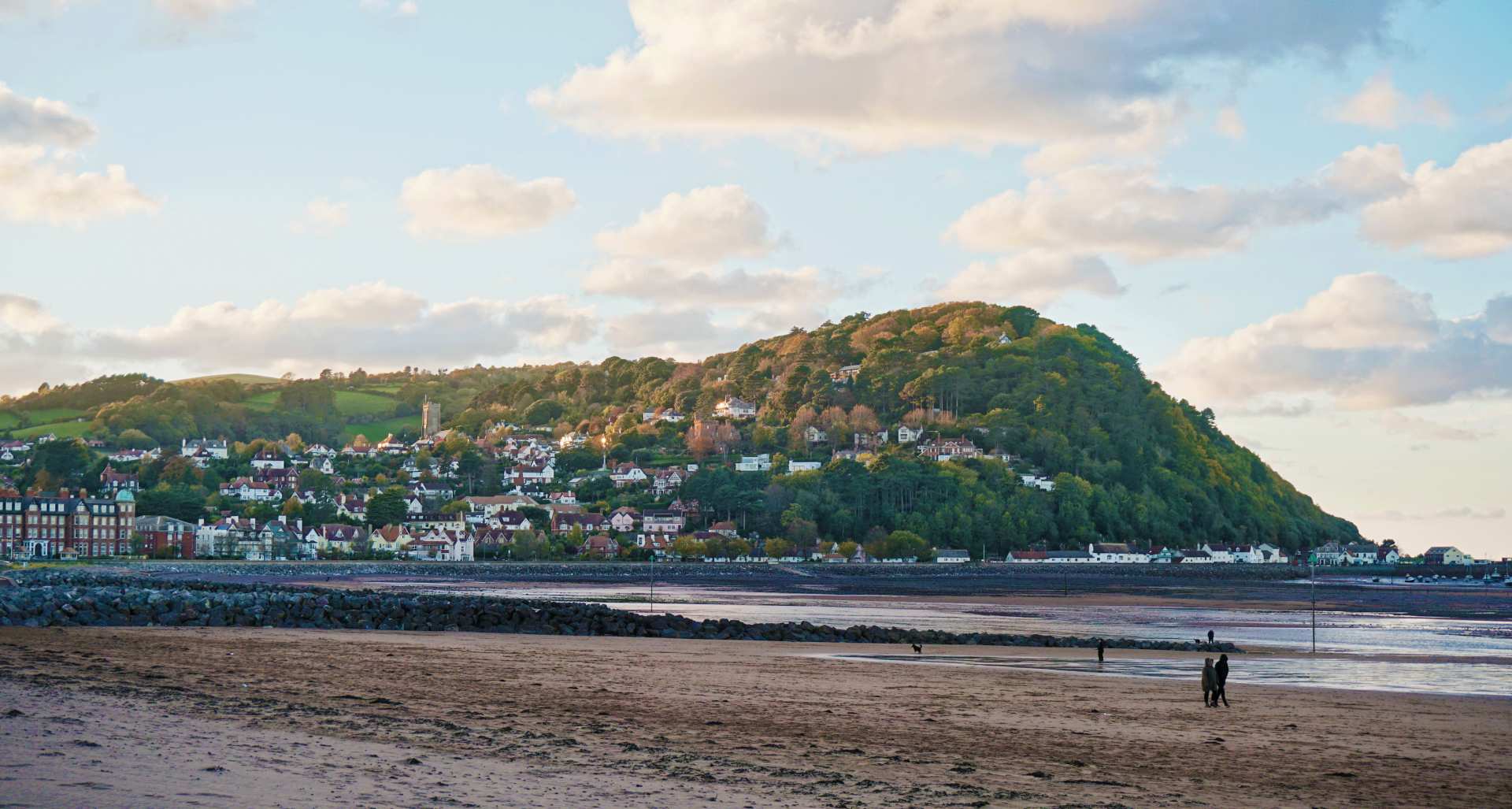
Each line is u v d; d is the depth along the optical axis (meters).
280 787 23.61
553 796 24.38
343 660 51.44
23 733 27.61
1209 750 34.66
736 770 28.44
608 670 51.66
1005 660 64.50
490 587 171.12
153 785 23.06
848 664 59.00
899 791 26.83
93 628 66.69
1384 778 31.23
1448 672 62.56
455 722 33.78
